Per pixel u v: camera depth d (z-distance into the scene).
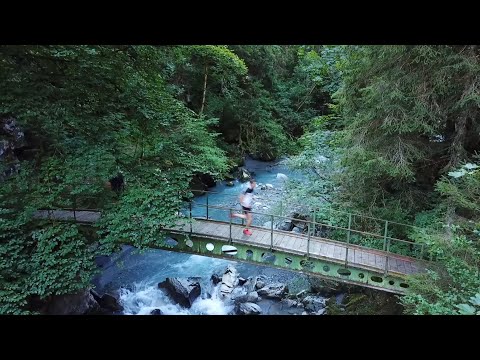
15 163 6.89
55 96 6.65
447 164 6.69
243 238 8.02
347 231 7.79
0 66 6.09
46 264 6.03
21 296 5.66
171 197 7.23
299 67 22.12
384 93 6.34
